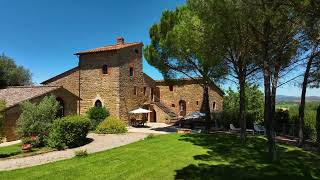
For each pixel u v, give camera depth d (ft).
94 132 82.99
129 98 111.04
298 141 61.11
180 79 97.55
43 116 63.67
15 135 75.51
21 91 87.40
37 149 57.98
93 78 109.60
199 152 49.49
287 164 42.55
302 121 59.62
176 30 71.00
